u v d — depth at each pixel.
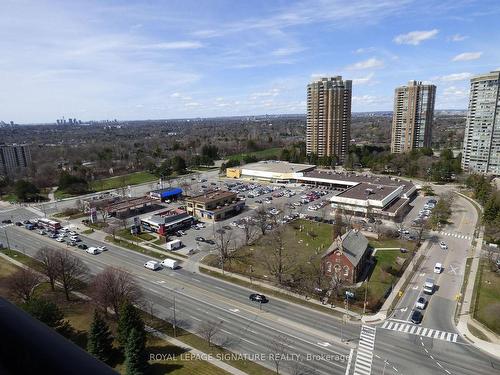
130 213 133.50
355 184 163.25
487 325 63.38
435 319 65.69
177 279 81.62
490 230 104.94
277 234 103.06
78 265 81.19
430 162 190.62
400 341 59.44
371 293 74.25
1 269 88.12
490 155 185.75
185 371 52.28
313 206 137.00
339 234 104.50
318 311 68.25
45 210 143.12
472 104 188.88
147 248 100.88
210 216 124.75
